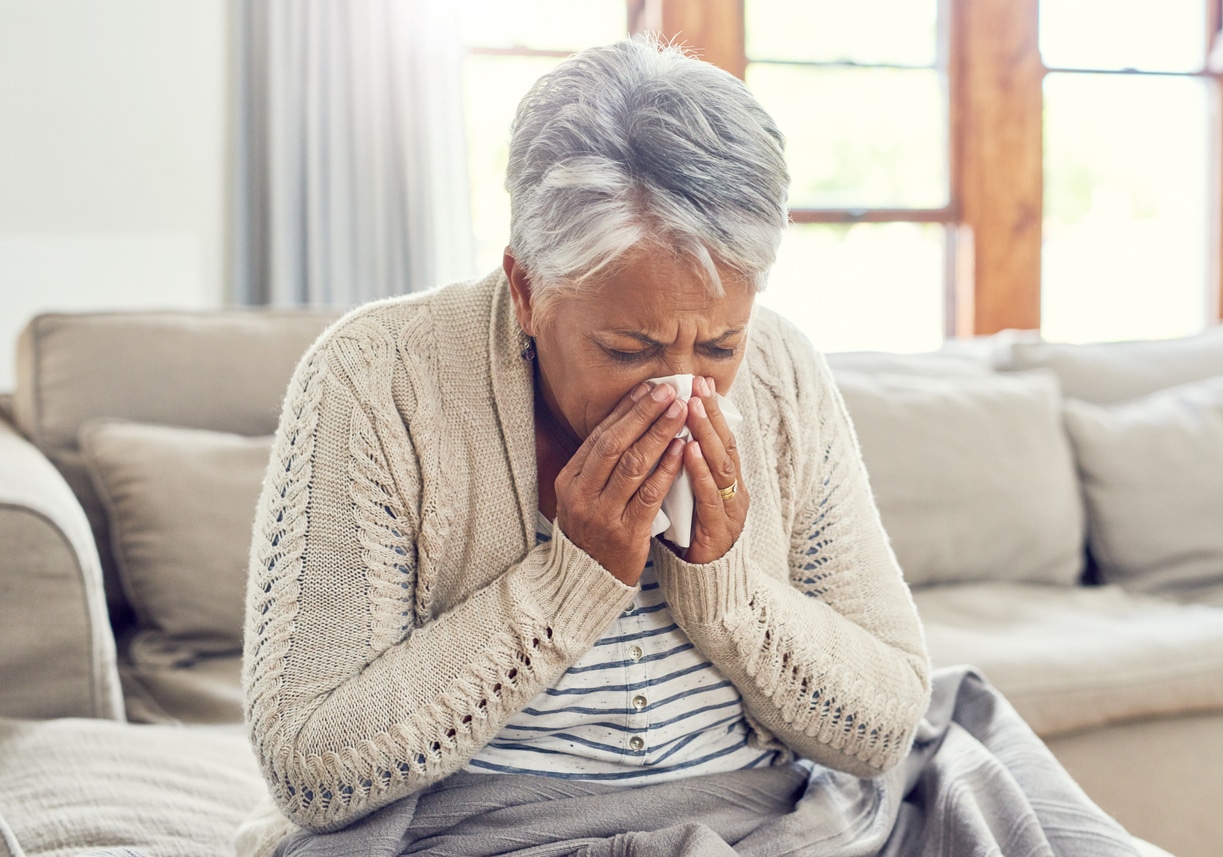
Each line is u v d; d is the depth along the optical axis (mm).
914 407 1973
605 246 702
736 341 779
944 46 3443
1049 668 1568
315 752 796
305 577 833
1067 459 2031
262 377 1854
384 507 855
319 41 2844
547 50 3176
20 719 1326
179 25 2811
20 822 1067
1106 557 2020
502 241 3217
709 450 789
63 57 2725
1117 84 3578
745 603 852
